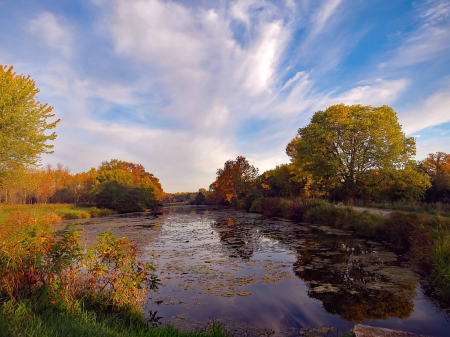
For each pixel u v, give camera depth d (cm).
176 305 529
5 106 1883
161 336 355
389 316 471
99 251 449
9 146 1897
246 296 573
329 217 1697
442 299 535
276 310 504
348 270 743
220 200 6831
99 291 450
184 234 1533
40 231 494
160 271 761
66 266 426
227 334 411
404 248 977
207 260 891
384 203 1984
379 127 2266
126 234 1548
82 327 317
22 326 300
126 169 7231
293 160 3534
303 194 2970
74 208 3953
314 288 615
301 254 958
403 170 2209
